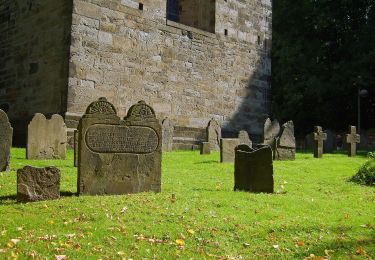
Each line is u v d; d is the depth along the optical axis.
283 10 32.38
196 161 13.78
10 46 19.47
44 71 17.59
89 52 17.11
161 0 19.53
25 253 4.91
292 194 8.70
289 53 30.28
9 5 19.70
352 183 10.37
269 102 24.17
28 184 7.33
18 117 18.70
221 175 11.01
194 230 5.96
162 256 5.04
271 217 6.70
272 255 5.20
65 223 6.05
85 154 7.84
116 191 8.05
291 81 30.92
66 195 7.82
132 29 18.44
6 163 10.41
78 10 16.89
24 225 5.93
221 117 21.88
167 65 19.64
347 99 30.70
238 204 7.41
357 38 30.53
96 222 6.18
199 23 22.41
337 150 22.02
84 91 16.89
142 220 6.34
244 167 9.01
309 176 11.34
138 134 8.33
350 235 5.90
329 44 31.83
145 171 8.37
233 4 22.78
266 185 8.77
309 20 31.91
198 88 20.89
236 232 5.96
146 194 8.04
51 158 13.00
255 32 23.77
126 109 18.09
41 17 18.00
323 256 5.15
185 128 20.14
